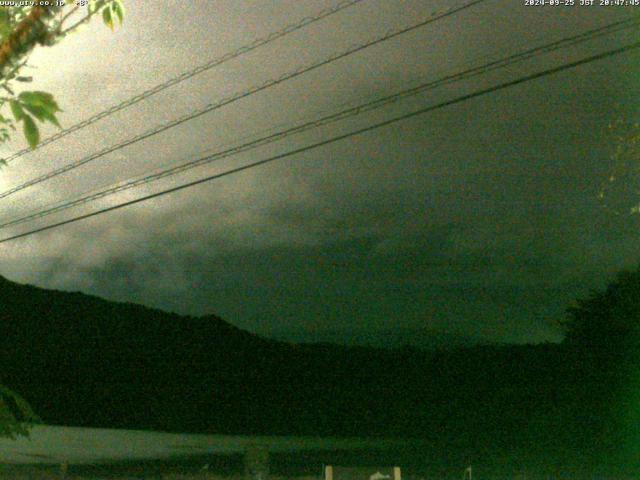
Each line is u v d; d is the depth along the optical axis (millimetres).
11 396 7164
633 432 25250
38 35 3852
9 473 22047
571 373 28516
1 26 3857
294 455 26125
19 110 3396
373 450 26922
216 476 22047
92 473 22469
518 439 26906
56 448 26797
